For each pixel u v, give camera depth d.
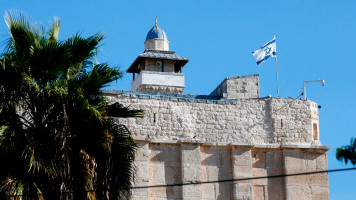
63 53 27.14
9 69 26.58
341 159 19.31
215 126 40.50
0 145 25.36
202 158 39.16
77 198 25.81
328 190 39.88
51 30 28.50
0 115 26.20
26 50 27.27
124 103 39.47
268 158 40.06
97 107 27.28
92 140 26.73
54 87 26.80
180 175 38.47
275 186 39.62
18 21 27.66
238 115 40.97
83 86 27.59
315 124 41.97
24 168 25.47
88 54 28.50
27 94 27.08
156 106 39.94
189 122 40.19
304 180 39.78
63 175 25.69
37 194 25.02
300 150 40.19
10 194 24.66
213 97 45.91
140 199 37.09
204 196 38.56
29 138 25.86
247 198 38.75
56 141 26.02
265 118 41.28
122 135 28.20
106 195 26.47
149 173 38.03
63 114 26.34
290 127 41.25
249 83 45.91
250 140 40.53
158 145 38.69
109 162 26.77
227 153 39.56
